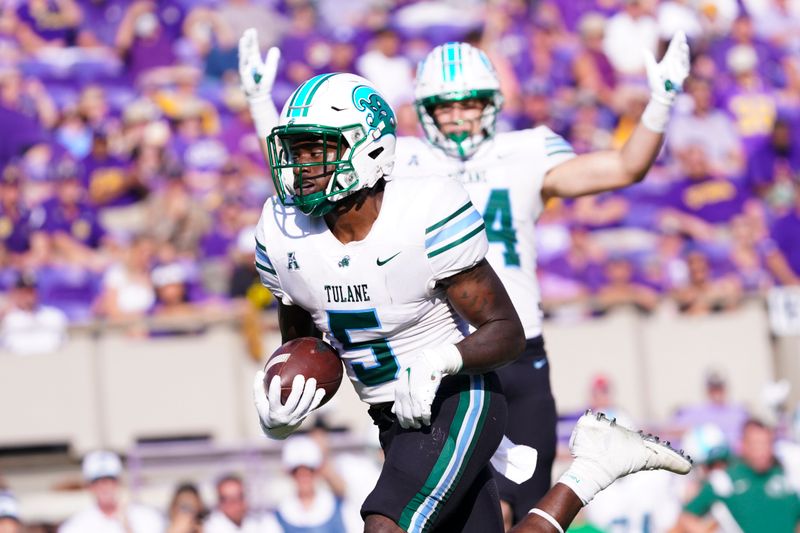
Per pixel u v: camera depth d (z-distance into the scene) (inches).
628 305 1275.8
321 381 520.4
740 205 1615.4
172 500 1046.4
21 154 1530.5
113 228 1497.3
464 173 666.2
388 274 502.9
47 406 1183.6
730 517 1109.1
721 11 2010.3
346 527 1077.8
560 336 1259.2
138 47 1748.3
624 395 1263.5
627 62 1920.5
